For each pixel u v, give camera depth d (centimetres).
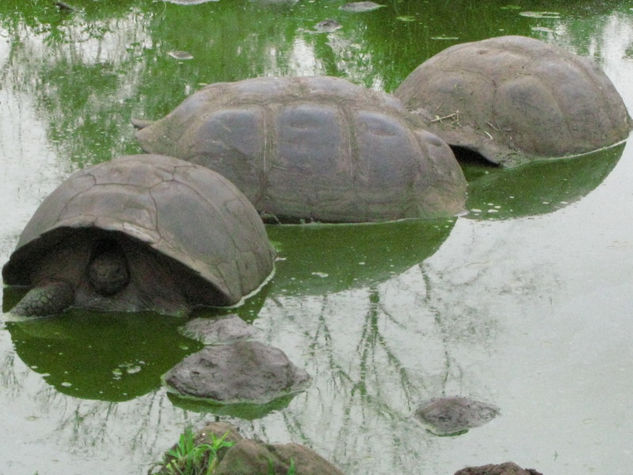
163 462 775
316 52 1911
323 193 1236
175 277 1012
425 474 775
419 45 1966
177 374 898
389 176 1252
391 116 1291
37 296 1005
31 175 1327
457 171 1326
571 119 1497
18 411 858
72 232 984
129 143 1441
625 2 2352
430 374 922
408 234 1229
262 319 1016
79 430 831
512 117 1477
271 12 2195
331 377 915
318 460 722
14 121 1527
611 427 841
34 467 780
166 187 1030
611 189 1381
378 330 1002
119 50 1900
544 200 1342
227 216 1061
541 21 2155
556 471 782
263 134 1245
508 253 1180
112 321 1006
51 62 1822
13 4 2205
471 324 1015
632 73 1812
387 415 858
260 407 868
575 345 974
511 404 875
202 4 2236
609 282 1101
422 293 1084
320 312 1035
